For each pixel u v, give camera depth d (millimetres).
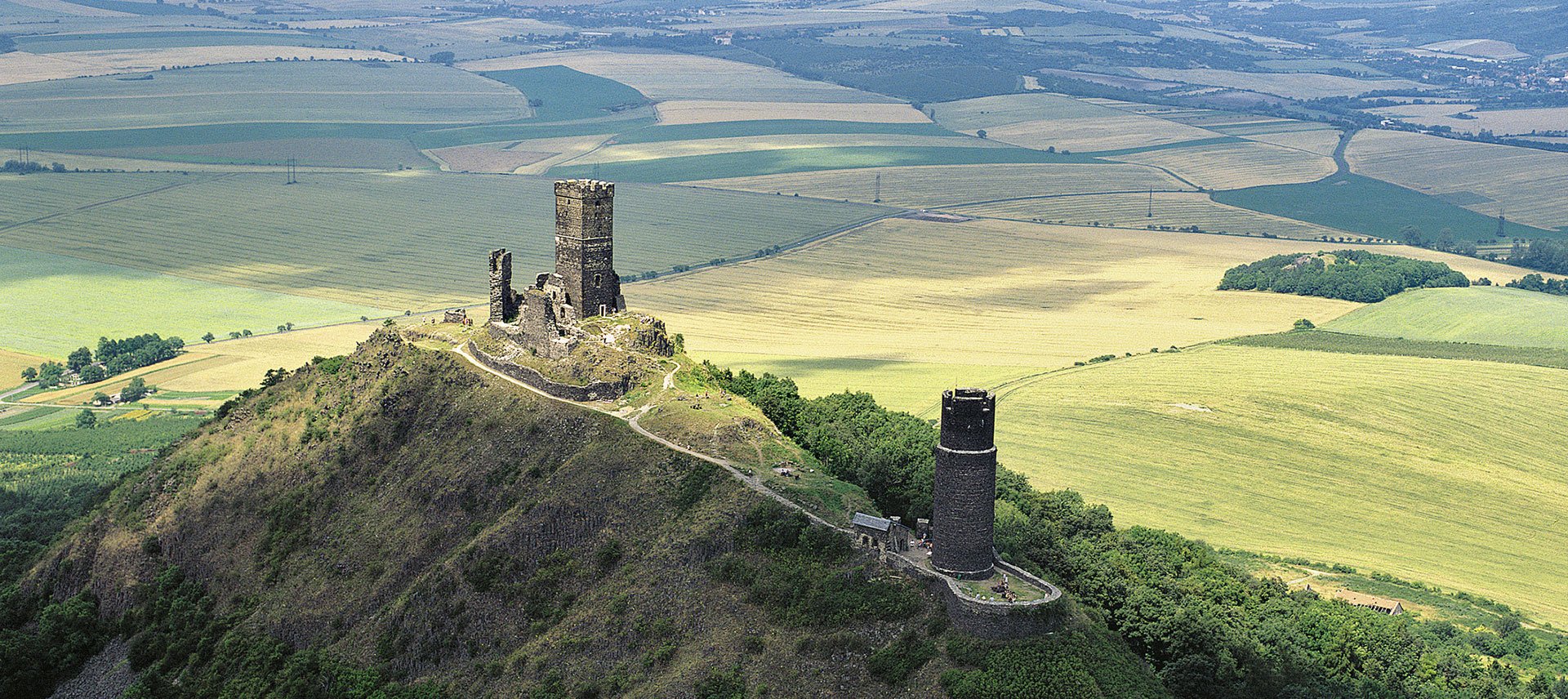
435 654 192375
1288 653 195875
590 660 179125
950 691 155375
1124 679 160250
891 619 166500
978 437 165625
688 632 175875
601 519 194875
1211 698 183500
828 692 162000
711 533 183750
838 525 180625
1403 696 194250
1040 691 153625
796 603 172125
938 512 168625
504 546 196625
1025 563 191500
